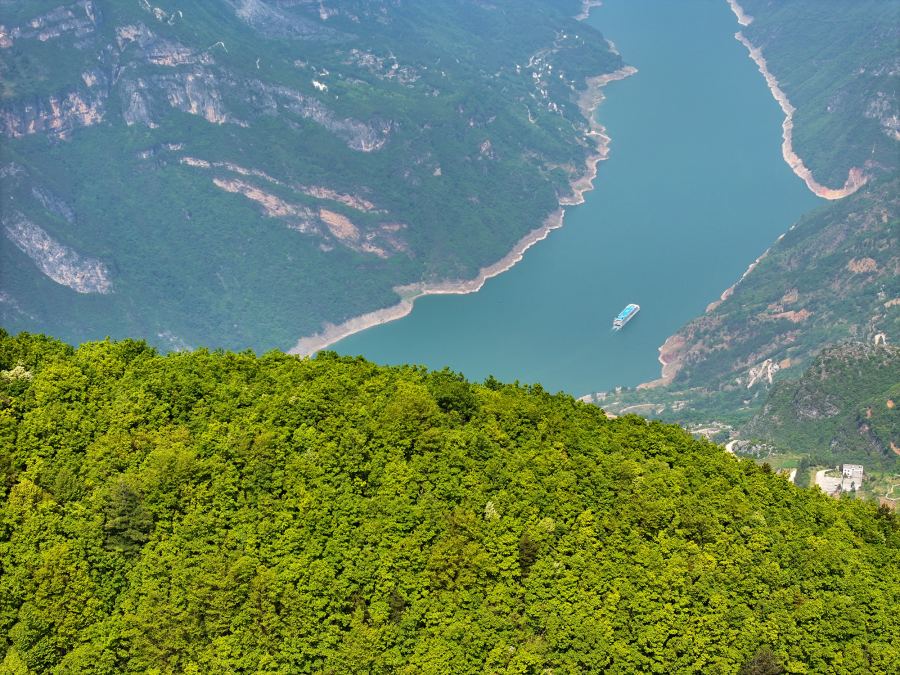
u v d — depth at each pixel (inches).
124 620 5305.1
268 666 5280.5
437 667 5339.6
